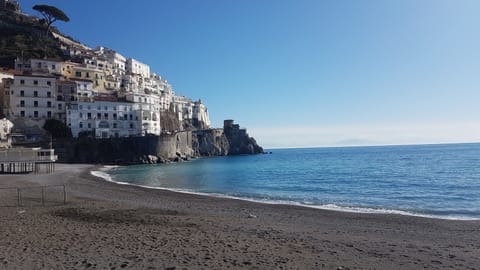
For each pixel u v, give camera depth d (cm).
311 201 3341
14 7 15775
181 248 1300
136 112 11975
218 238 1491
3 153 5966
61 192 3497
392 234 1852
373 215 2470
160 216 2100
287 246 1403
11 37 13562
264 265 1126
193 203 2995
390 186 4762
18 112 9800
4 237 1434
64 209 2308
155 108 13300
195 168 8888
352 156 16550
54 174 5897
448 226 2086
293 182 5459
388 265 1216
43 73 10912
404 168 8112
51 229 1612
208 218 2111
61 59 13075
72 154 9512
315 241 1543
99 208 2400
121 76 14338
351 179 5853
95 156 9862
